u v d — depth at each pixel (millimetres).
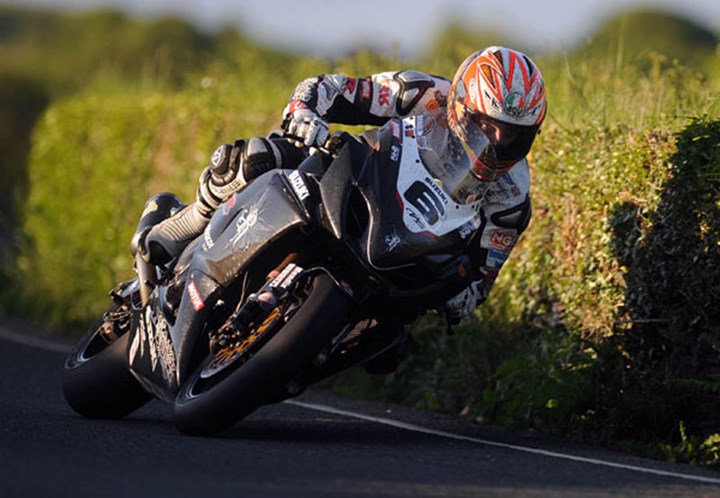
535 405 24531
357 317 20281
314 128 20594
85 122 43500
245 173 21203
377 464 18531
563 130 27156
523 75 20250
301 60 39594
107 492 15297
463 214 20094
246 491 15711
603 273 25188
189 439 20219
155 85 46812
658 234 24062
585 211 25859
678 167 23703
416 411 28141
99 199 42094
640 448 22922
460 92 20344
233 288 21016
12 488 15273
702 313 23172
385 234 19438
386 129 20578
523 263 27422
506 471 18703
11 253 48844
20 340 39969
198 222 22219
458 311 21484
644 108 26781
